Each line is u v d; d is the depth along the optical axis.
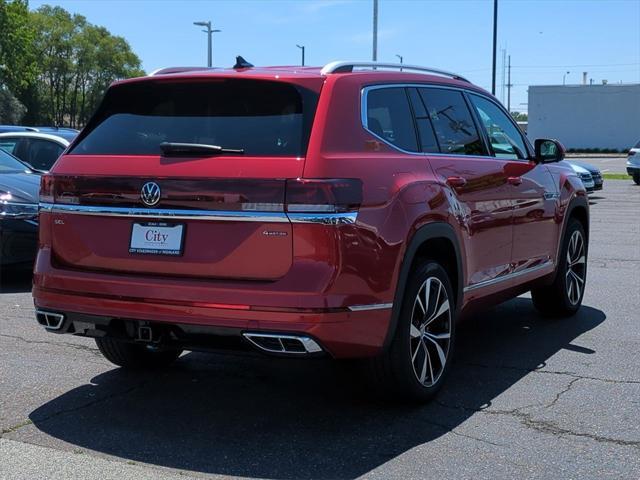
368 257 4.15
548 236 6.60
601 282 9.01
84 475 3.86
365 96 4.59
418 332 4.73
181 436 4.39
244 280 4.09
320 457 4.09
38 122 89.69
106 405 4.88
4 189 8.28
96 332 4.51
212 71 4.64
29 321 6.96
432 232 4.69
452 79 5.72
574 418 4.64
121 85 4.73
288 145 4.14
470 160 5.41
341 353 4.13
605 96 55.66
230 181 4.08
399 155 4.66
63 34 91.50
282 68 4.75
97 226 4.47
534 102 57.41
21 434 4.39
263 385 5.31
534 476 3.84
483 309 5.79
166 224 4.26
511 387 5.22
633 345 6.29
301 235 3.99
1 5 68.50
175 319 4.16
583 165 20.20
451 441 4.30
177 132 4.44
